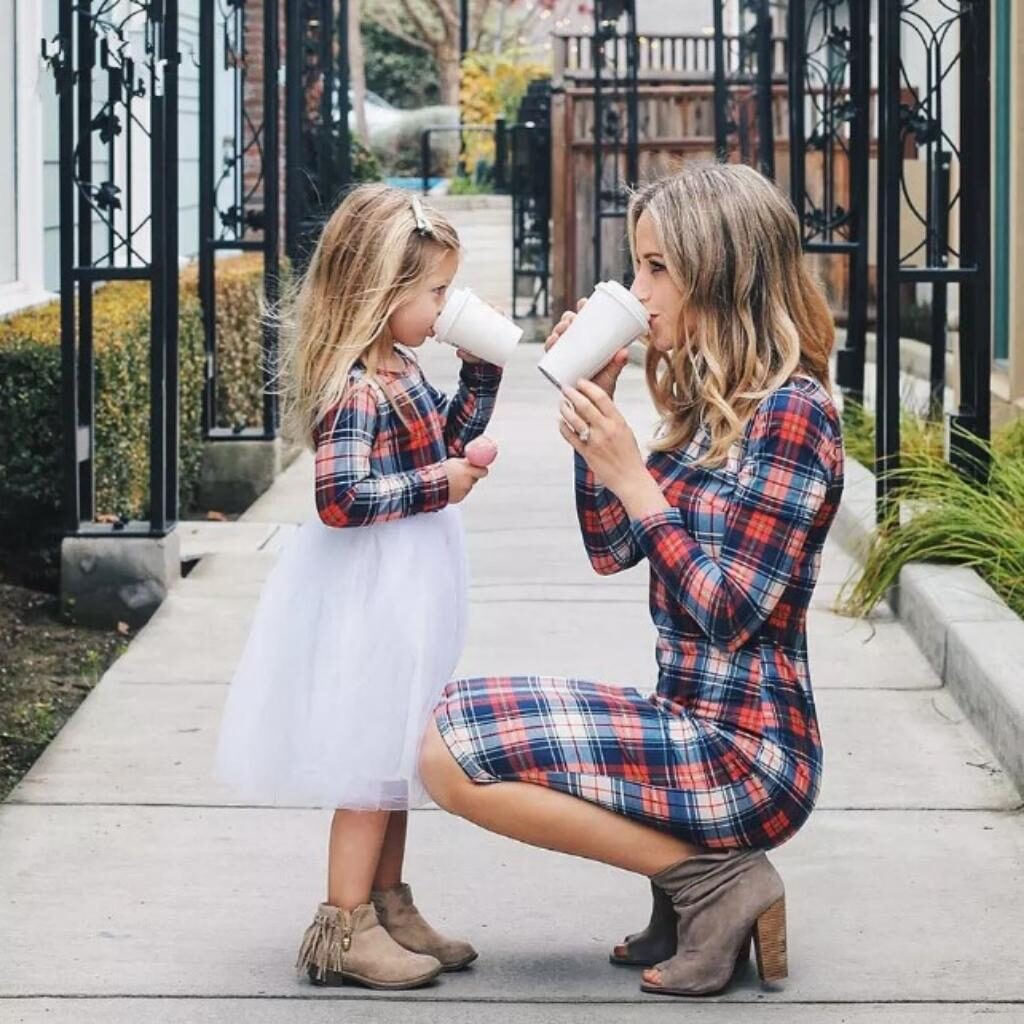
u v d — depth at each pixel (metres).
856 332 9.20
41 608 6.90
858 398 9.22
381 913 3.79
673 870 3.57
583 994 3.67
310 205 11.92
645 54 29.45
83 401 6.93
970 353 6.77
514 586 7.17
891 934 3.99
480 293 19.31
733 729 3.49
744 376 3.50
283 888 4.26
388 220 3.64
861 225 9.20
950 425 6.80
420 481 3.59
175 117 7.04
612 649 6.29
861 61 9.16
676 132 16.83
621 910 4.14
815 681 5.88
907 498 6.76
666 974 3.64
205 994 3.68
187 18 12.77
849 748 5.25
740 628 3.42
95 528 6.82
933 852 4.49
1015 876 4.34
